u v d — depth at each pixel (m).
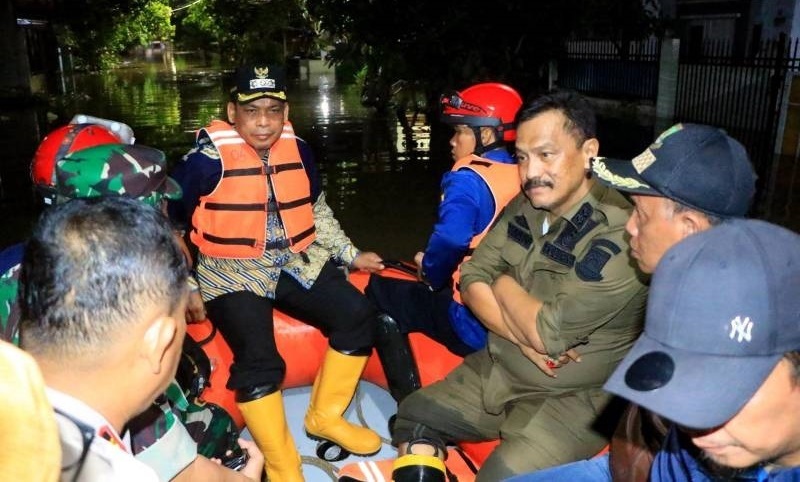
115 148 1.88
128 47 41.38
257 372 2.51
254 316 2.59
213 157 2.60
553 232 2.17
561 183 2.07
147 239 1.16
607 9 8.53
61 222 1.16
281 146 2.69
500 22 8.22
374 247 5.90
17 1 19.27
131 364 1.15
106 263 1.12
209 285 2.66
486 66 8.34
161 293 1.16
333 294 2.73
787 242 1.13
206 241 2.64
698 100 10.01
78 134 2.16
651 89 11.12
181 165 2.65
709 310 1.10
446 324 2.69
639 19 8.91
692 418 1.08
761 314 1.08
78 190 1.81
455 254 2.48
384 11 8.41
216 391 2.82
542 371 2.20
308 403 3.10
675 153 1.65
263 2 28.33
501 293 2.20
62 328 1.11
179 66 33.66
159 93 18.72
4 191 7.73
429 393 2.42
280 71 2.57
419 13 8.30
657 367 1.12
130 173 1.84
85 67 30.45
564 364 2.17
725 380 1.08
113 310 1.11
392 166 8.55
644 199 1.70
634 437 1.57
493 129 2.62
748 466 1.16
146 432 1.44
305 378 3.13
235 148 2.60
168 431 1.47
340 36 9.40
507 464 2.12
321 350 3.08
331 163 8.79
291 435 2.72
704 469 1.29
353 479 2.54
